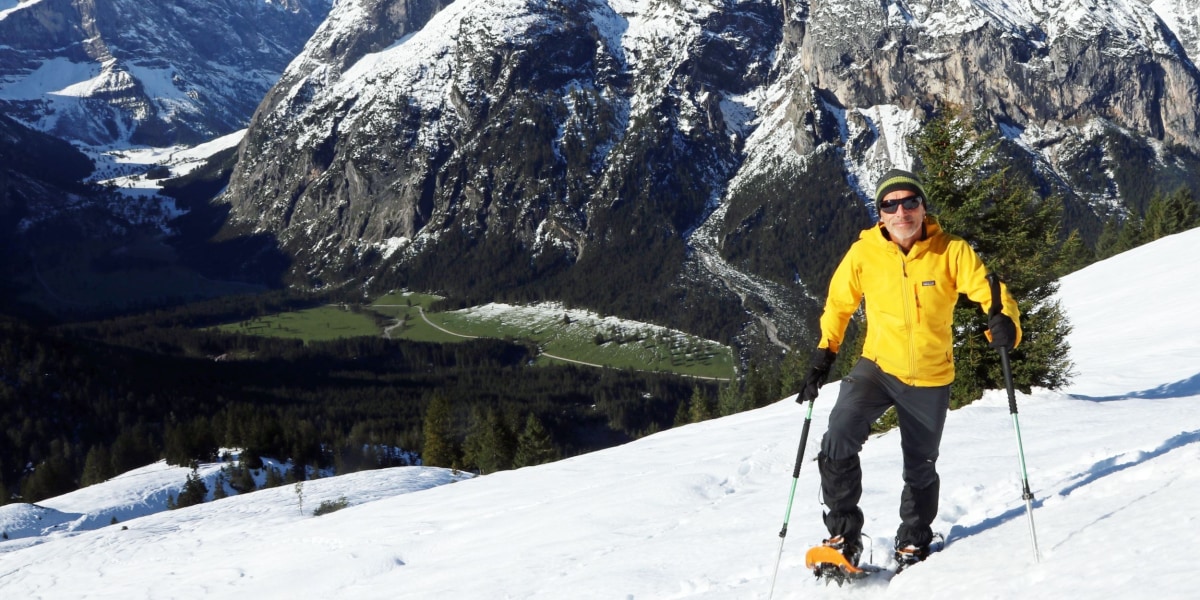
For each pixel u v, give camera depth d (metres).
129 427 157.12
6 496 112.88
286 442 107.75
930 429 4.50
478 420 97.00
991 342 4.39
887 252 4.43
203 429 107.38
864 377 4.60
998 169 14.66
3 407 151.75
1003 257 14.75
